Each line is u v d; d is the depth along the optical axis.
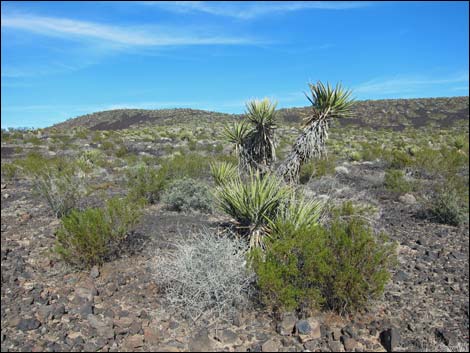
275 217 5.85
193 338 3.96
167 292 4.85
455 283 5.56
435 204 9.23
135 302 4.73
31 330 4.11
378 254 4.42
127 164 18.55
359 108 73.94
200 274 4.59
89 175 14.67
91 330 4.09
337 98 6.23
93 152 21.14
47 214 9.07
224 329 4.22
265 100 6.88
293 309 4.41
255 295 4.78
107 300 4.78
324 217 6.26
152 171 11.06
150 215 8.95
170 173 12.70
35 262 6.01
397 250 6.91
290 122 62.69
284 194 5.91
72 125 77.88
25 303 4.64
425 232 8.21
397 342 3.91
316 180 11.98
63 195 8.95
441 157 16.30
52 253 6.16
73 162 15.14
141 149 27.53
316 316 4.46
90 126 74.88
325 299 4.32
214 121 69.75
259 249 4.91
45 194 9.09
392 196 11.78
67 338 3.96
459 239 7.80
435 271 5.98
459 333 4.24
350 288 4.33
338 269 4.39
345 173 15.85
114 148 27.53
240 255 5.09
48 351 3.74
